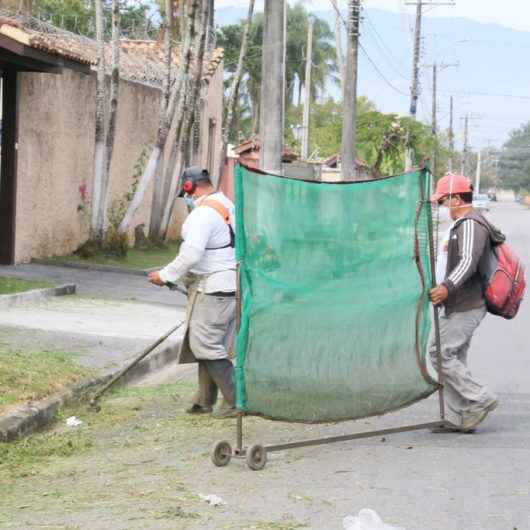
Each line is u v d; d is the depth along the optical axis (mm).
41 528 6488
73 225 24797
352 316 8727
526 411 10383
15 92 21375
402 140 53750
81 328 14695
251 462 7977
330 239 8586
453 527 6523
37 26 26781
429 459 8320
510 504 7043
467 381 9195
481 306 9219
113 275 22328
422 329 9266
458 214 9320
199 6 28453
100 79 24047
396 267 9055
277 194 8281
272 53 20531
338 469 8016
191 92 28609
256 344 8188
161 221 28531
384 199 8922
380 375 8961
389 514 6797
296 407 8484
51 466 8273
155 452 8680
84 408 10359
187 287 9750
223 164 32969
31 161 22359
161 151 26656
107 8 43344
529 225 71500
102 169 24328
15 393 10062
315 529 6457
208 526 6508
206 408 10156
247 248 8109
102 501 7145
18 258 22125
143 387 11797
